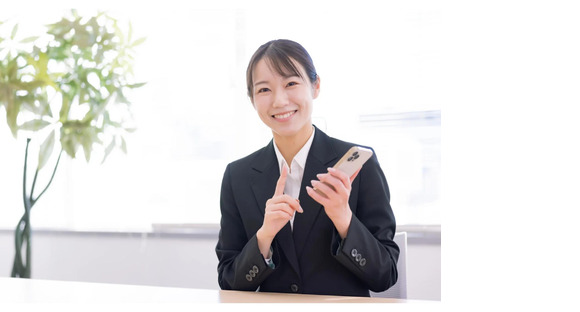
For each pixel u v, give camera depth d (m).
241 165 1.60
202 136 3.52
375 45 3.15
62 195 3.77
